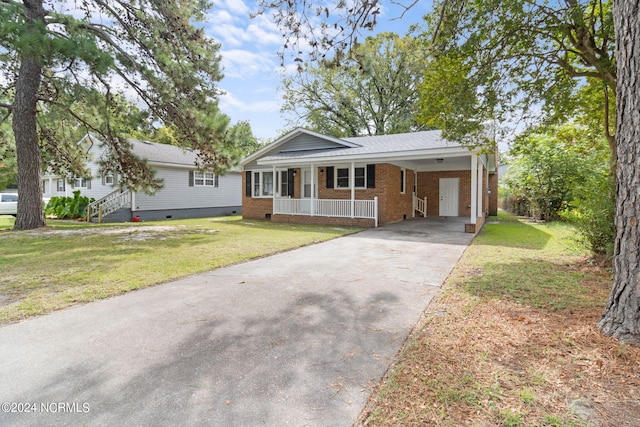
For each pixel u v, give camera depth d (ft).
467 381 6.93
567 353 7.88
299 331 9.79
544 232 33.30
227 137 35.63
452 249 23.58
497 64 19.25
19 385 7.07
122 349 8.71
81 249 23.58
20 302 12.37
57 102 35.94
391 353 8.40
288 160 43.70
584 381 6.77
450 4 16.87
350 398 6.59
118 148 38.22
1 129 40.70
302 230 36.01
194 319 10.77
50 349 8.72
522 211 56.65
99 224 44.60
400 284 14.67
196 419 5.99
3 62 34.22
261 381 7.21
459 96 19.77
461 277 15.57
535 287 13.62
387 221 41.75
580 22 16.22
